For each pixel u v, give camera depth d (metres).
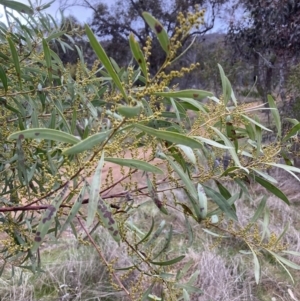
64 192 0.61
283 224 3.19
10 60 1.02
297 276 2.53
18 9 0.93
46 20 1.22
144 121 0.60
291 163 0.98
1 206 1.01
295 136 0.94
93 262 2.48
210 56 8.46
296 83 4.11
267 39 4.80
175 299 1.02
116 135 0.70
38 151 0.96
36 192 1.02
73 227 1.07
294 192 3.87
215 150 0.95
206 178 0.88
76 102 1.09
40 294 2.34
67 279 2.41
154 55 9.27
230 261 2.61
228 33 5.89
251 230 2.87
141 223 3.18
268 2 4.70
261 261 2.62
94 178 0.56
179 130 0.86
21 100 1.16
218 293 2.23
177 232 3.05
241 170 0.91
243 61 6.32
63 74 1.12
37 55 1.14
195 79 9.12
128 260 2.45
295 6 4.33
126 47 10.82
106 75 1.27
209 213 0.92
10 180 1.05
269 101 0.88
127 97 0.54
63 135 0.58
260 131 0.89
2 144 0.97
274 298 2.31
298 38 4.33
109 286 2.30
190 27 0.48
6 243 0.90
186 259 2.62
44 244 2.90
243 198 3.60
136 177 3.05
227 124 0.87
